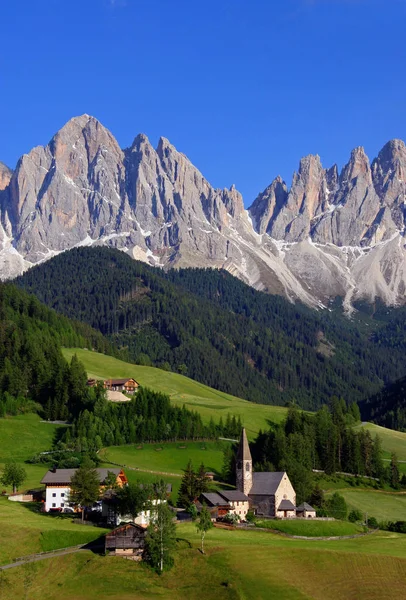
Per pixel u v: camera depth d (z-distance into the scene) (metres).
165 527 145.62
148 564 142.88
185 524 170.88
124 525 148.12
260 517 194.62
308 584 140.88
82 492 174.00
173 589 137.50
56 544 151.38
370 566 147.75
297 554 149.12
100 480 191.38
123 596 134.12
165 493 178.50
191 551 147.38
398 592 141.25
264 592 136.50
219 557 145.25
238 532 169.88
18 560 143.75
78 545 152.00
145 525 163.38
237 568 142.00
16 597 132.88
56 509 182.75
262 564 144.25
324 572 144.88
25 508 181.62
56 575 139.88
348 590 140.62
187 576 140.62
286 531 176.75
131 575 139.88
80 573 140.50
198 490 192.75
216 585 137.75
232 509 192.25
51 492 183.50
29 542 150.62
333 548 156.88
